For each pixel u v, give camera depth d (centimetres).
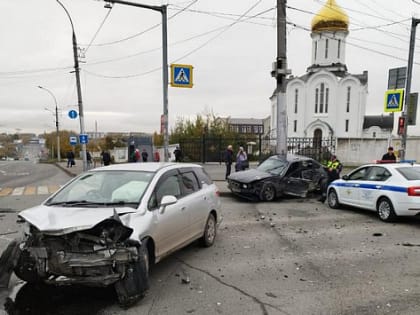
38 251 359
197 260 524
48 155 7412
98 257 352
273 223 797
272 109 6009
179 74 1218
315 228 749
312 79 5347
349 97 5275
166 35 1238
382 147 2214
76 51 1688
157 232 420
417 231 725
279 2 1236
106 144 5541
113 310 356
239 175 1180
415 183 765
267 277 456
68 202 436
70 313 349
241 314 352
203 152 2494
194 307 366
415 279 452
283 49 1252
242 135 2823
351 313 355
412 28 1245
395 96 1248
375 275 466
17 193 1293
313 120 5378
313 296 397
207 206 592
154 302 377
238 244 616
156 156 2288
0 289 396
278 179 1131
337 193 988
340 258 540
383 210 823
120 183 466
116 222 358
